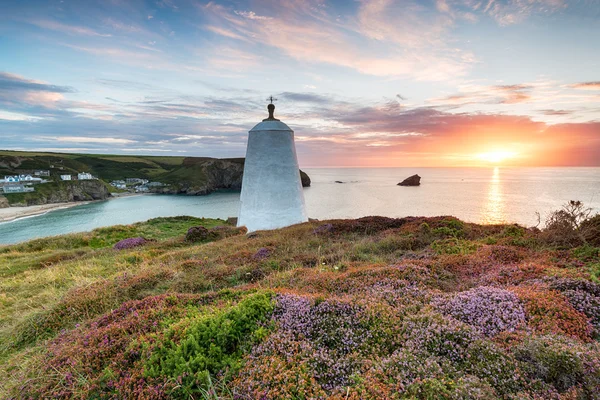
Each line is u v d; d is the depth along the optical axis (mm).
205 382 3900
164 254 15078
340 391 3543
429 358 3828
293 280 8070
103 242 22453
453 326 4355
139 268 12094
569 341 3861
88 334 5668
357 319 4934
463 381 3346
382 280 6828
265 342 4500
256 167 21344
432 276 7121
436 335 4281
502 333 4285
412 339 4309
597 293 5262
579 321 4484
